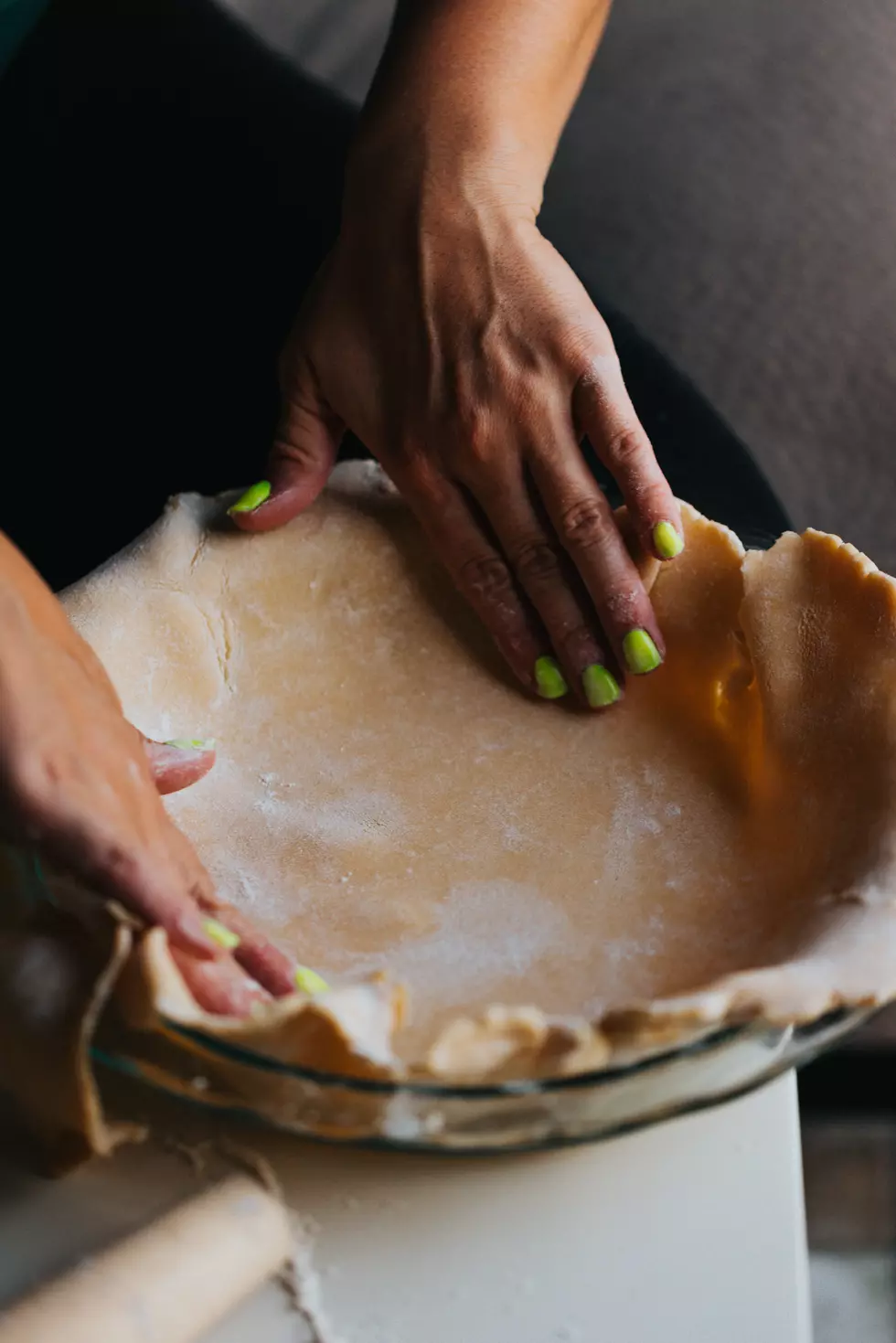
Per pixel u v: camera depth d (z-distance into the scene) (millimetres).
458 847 695
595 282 1773
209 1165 594
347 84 1845
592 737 730
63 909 533
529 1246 578
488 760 727
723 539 723
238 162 1105
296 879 683
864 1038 1254
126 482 1038
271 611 762
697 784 703
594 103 1935
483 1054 483
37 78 1136
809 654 668
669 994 605
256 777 725
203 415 1048
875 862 585
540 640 740
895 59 1984
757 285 1782
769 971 520
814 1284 1163
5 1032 515
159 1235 535
